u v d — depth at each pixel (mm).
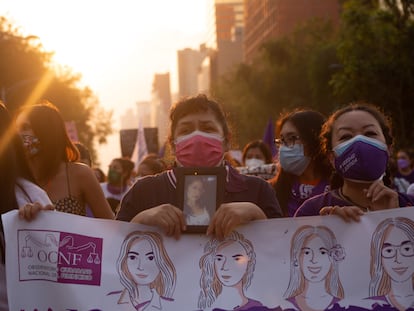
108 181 10102
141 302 3668
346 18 32281
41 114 4922
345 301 3699
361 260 3717
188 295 3682
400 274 3711
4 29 44156
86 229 3670
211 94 4570
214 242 3707
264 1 120812
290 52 51875
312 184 5699
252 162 8977
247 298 3688
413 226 3719
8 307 3654
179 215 3611
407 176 12961
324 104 44688
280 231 3725
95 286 3648
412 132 33750
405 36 31719
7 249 3568
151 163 9336
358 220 3727
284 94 52031
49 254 3625
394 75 32250
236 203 3625
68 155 5117
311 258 3719
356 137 4020
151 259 3688
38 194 3809
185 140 3924
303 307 3693
